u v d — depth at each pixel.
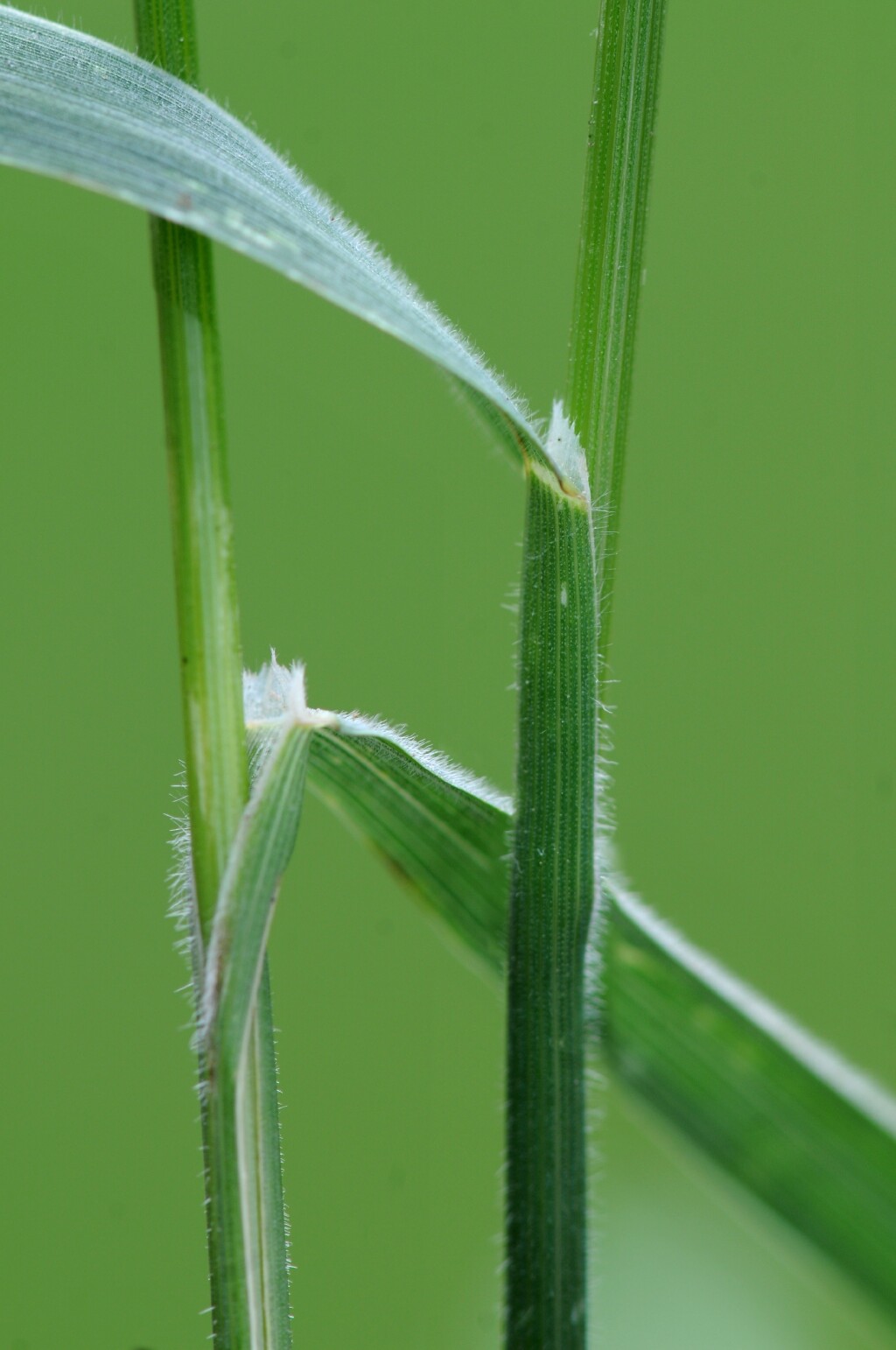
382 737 0.17
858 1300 0.16
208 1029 0.17
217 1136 0.17
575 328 0.17
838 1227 0.16
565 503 0.17
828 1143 0.16
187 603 0.17
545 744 0.17
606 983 0.17
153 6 0.17
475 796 0.17
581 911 0.17
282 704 0.17
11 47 0.16
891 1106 0.16
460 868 0.18
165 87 0.17
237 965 0.17
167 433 0.17
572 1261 0.17
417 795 0.18
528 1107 0.17
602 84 0.17
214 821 0.17
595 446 0.17
